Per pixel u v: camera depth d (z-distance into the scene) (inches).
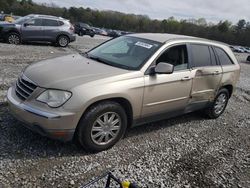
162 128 223.9
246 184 162.9
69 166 154.3
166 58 198.4
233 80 260.8
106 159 166.6
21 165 148.9
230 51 264.1
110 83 165.0
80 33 1523.1
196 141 210.1
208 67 229.5
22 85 167.0
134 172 157.8
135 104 178.9
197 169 170.6
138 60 188.9
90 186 139.0
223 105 264.8
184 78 205.0
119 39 224.5
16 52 495.8
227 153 197.6
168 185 150.6
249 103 345.4
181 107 214.2
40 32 647.8
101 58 198.7
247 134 239.3
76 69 172.4
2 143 165.3
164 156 180.1
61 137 155.6
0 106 215.8
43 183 137.6
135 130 211.8
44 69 171.3
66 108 151.8
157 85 187.3
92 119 161.0
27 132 180.9
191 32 3991.1
